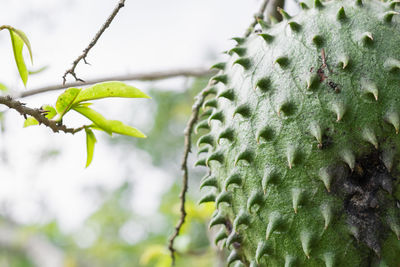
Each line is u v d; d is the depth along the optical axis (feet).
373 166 1.63
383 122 1.61
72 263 5.37
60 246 5.88
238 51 1.76
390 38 1.64
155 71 2.19
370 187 1.63
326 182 1.61
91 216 5.34
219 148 1.74
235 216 1.73
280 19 2.00
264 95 1.68
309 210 1.64
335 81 1.63
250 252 1.72
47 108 1.78
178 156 4.63
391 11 1.65
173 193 4.32
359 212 1.63
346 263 1.64
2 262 5.56
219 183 1.75
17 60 1.76
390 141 1.62
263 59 1.71
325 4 1.71
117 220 5.16
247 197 1.69
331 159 1.62
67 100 1.76
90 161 1.90
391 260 1.65
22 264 5.71
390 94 1.61
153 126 4.47
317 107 1.63
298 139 1.64
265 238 1.68
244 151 1.68
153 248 2.83
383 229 1.63
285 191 1.65
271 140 1.66
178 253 2.76
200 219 2.80
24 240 5.43
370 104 1.61
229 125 1.72
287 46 1.68
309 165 1.63
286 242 1.66
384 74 1.62
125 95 1.76
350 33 1.65
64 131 1.79
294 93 1.65
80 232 5.89
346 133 1.62
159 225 4.81
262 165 1.67
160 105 4.29
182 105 4.23
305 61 1.65
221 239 1.78
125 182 4.97
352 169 1.60
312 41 1.66
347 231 1.63
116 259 5.67
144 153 4.68
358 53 1.63
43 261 5.33
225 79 1.77
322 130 1.62
